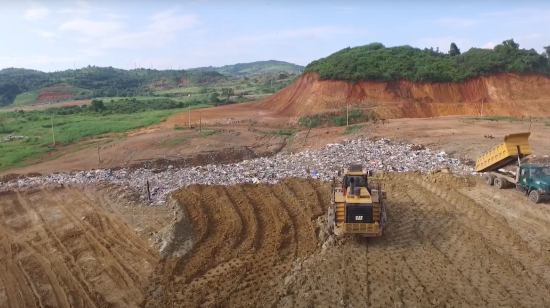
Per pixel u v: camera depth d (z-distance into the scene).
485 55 57.78
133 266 14.00
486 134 31.31
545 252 13.55
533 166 18.58
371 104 50.59
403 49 62.88
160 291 12.44
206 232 16.20
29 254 15.15
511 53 58.38
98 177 24.69
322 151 28.66
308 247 14.80
